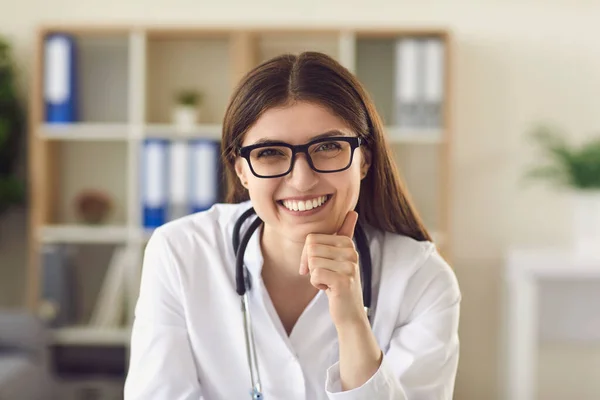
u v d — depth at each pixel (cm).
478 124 346
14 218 356
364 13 348
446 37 319
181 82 353
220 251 128
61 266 329
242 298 123
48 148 343
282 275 126
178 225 132
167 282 127
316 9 349
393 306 125
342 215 111
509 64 344
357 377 111
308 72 107
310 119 105
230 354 126
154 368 122
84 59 353
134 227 331
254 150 107
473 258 347
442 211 330
